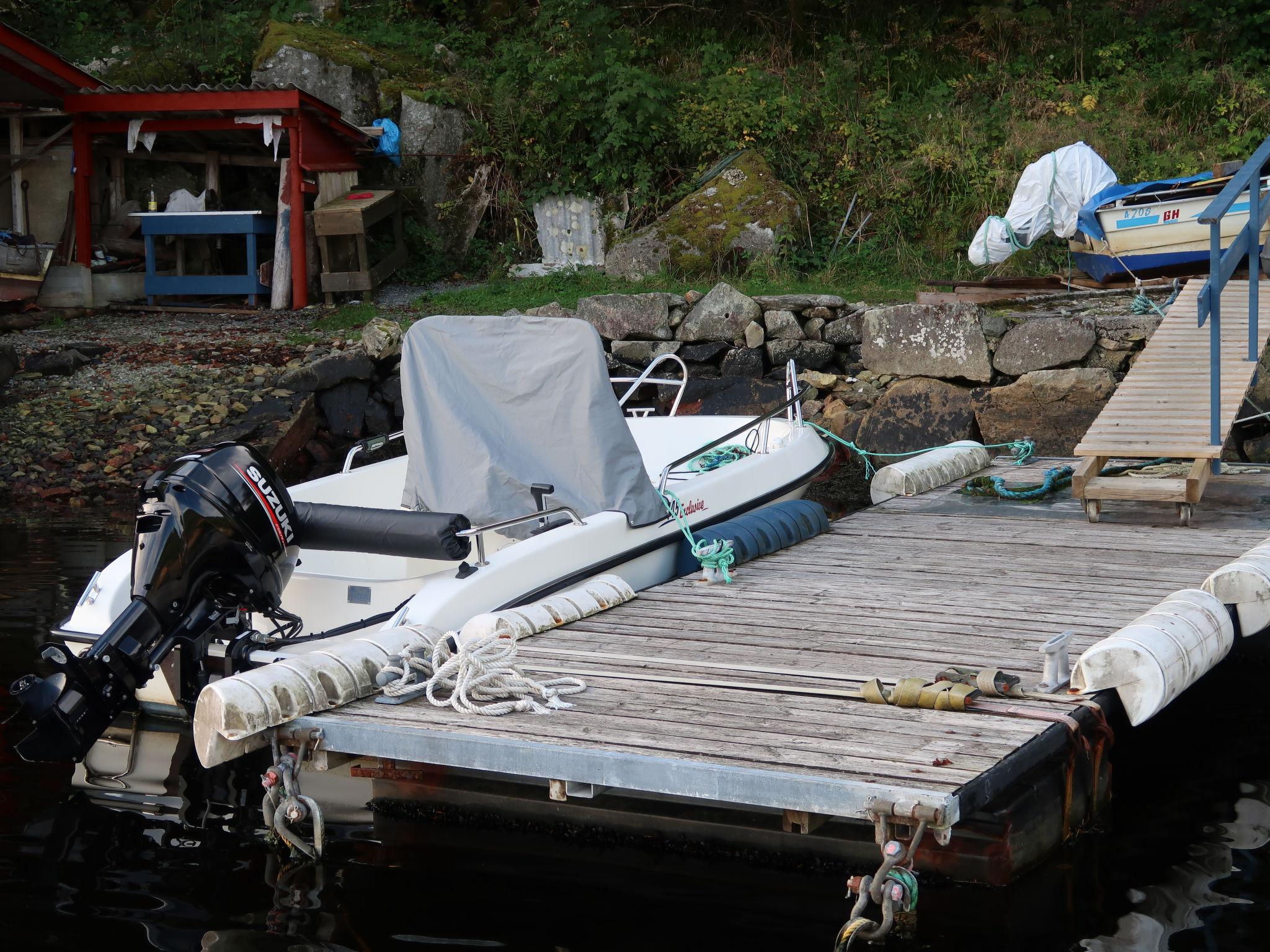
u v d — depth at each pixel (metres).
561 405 5.60
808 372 10.84
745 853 3.93
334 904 3.61
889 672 4.28
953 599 5.21
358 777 4.28
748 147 15.01
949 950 3.31
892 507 7.24
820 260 14.11
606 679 4.26
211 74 16.47
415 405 5.62
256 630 4.89
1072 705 3.92
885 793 3.23
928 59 16.77
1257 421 9.18
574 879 3.80
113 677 4.23
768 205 13.94
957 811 3.18
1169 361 7.20
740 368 10.91
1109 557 5.85
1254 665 5.88
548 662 4.45
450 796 4.23
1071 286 11.38
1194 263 10.88
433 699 4.04
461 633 4.61
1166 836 4.02
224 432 10.24
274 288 13.68
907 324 10.12
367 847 4.04
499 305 12.94
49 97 13.62
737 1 18.03
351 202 13.85
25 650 5.61
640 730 3.75
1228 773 4.57
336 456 10.73
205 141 14.73
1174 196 10.76
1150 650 3.91
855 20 17.59
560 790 3.65
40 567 7.20
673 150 15.47
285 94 13.12
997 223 11.75
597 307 11.19
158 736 5.02
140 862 3.87
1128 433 6.50
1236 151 14.27
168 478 4.47
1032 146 14.51
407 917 3.53
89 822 4.18
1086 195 11.48
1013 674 4.21
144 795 4.42
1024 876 3.72
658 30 17.64
